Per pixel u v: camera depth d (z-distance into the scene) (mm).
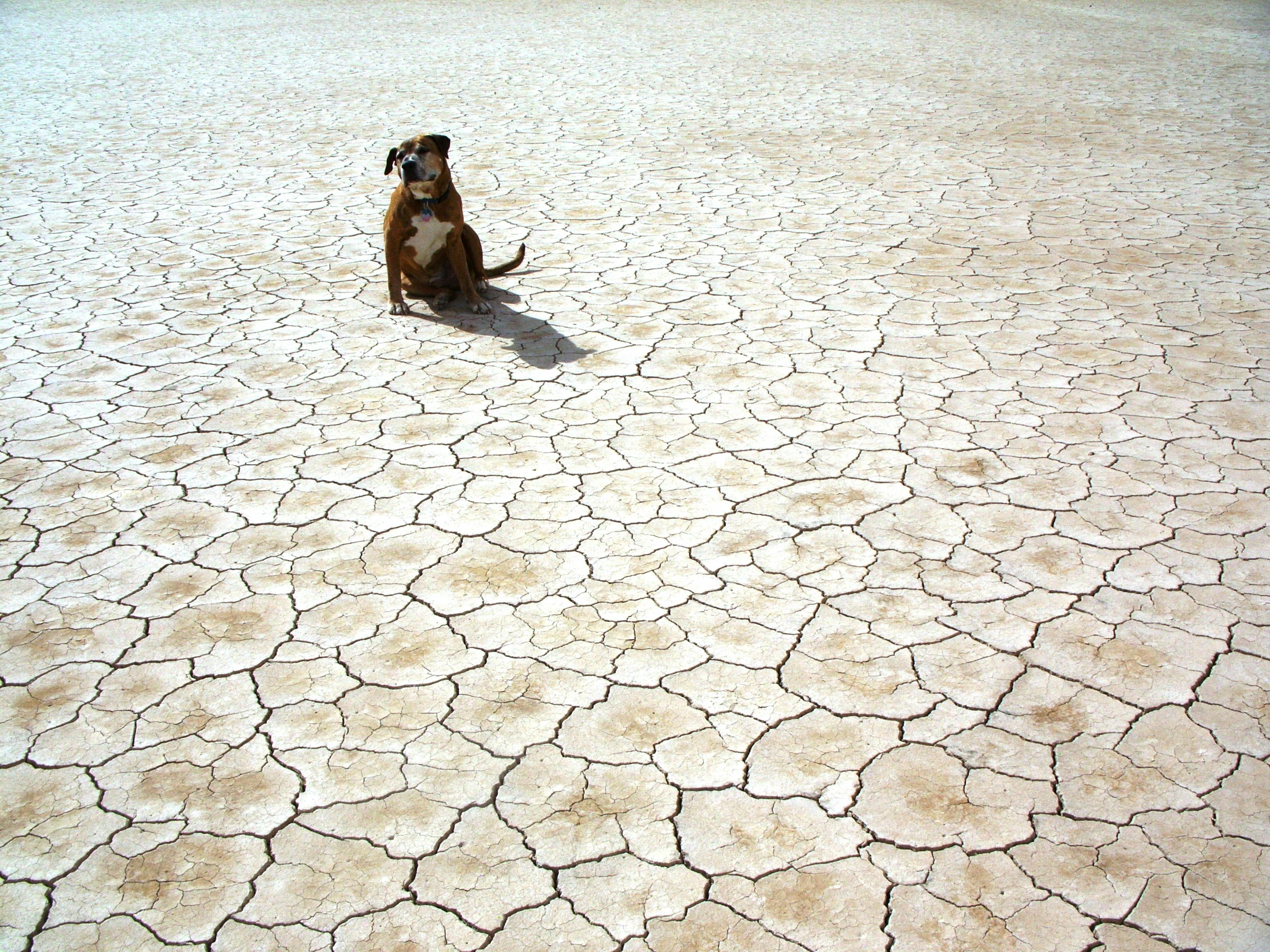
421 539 3369
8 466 3832
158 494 3641
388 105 11266
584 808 2332
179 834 2270
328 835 2264
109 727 2582
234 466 3830
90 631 2932
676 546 3311
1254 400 4176
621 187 7695
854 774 2412
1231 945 1991
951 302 5305
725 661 2787
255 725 2582
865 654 2807
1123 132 9328
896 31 16797
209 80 13086
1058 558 3199
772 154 8695
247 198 7578
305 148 9219
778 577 3145
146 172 8383
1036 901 2088
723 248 6242
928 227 6594
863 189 7555
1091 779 2381
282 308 5395
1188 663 2736
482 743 2520
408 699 2666
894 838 2242
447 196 4949
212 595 3088
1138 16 18484
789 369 4562
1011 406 4188
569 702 2648
